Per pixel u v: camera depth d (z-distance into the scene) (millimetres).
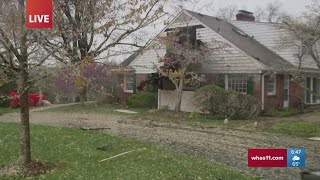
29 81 7824
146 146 11406
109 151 10516
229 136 14773
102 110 24609
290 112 23328
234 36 25906
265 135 15055
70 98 31953
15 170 8109
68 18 7594
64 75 7582
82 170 8266
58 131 13883
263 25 27203
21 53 7516
